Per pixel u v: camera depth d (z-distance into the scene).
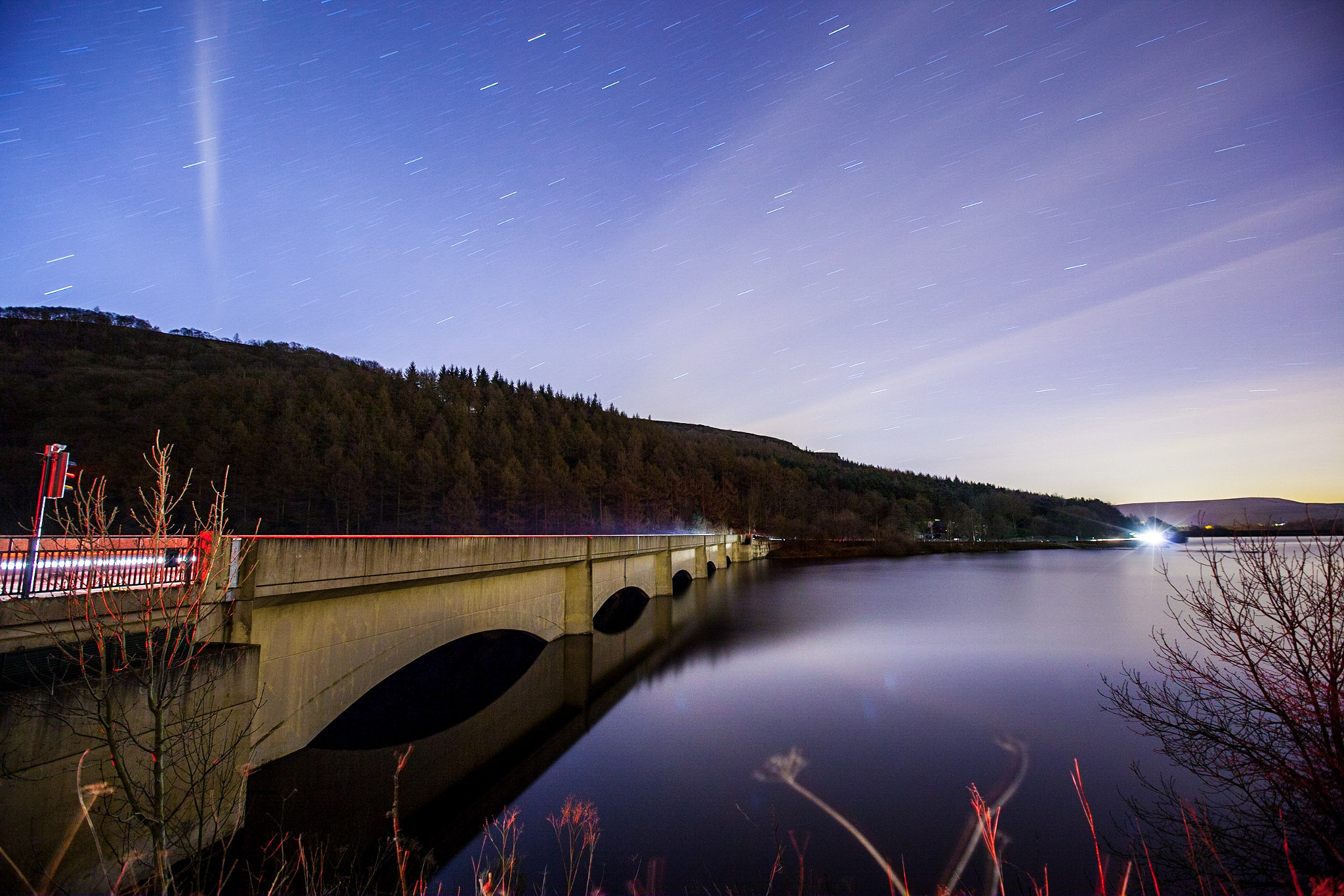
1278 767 5.43
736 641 29.81
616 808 12.26
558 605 27.28
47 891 6.98
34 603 7.73
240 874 9.23
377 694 20.05
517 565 21.22
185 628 7.14
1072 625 33.50
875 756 14.91
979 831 11.08
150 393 95.94
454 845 10.87
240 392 95.44
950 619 36.44
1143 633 30.66
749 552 90.31
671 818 11.83
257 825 10.77
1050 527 148.00
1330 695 4.92
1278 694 5.36
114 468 65.38
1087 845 10.34
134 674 7.79
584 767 14.39
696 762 14.68
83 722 7.45
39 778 7.00
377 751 15.64
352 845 10.74
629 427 152.50
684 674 23.33
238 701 9.66
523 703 20.08
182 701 8.59
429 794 13.02
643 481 105.69
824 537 109.31
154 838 4.93
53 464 8.16
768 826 11.48
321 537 12.35
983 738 15.98
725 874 9.83
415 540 15.52
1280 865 6.06
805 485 149.88
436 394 127.88
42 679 7.50
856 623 35.06
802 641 29.55
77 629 8.19
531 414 129.25
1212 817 8.33
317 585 12.21
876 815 11.84
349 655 13.79
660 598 46.53
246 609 10.63
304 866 9.66
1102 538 150.12
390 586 14.97
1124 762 14.16
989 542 126.56
